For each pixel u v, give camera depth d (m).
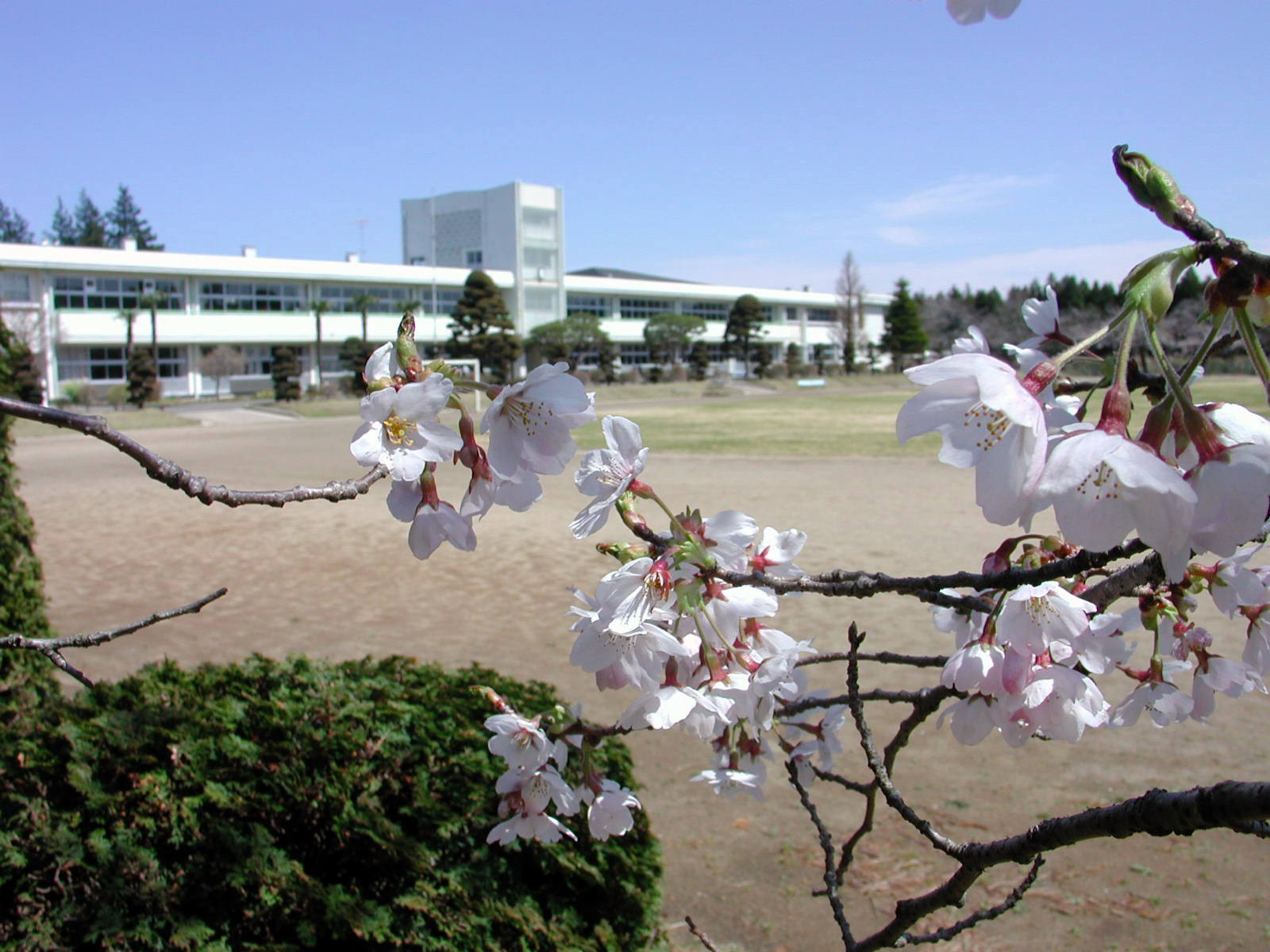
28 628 4.88
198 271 55.75
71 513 14.98
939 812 4.88
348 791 2.90
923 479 17.81
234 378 58.38
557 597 9.34
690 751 5.79
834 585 1.28
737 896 4.27
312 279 60.84
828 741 2.01
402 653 7.61
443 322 66.81
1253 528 0.71
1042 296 1.28
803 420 36.12
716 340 83.94
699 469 20.06
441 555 11.38
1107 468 0.73
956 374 0.77
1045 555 1.38
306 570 10.75
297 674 3.53
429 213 78.69
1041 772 5.27
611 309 79.88
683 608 1.29
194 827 2.70
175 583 10.18
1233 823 0.96
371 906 2.75
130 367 48.41
